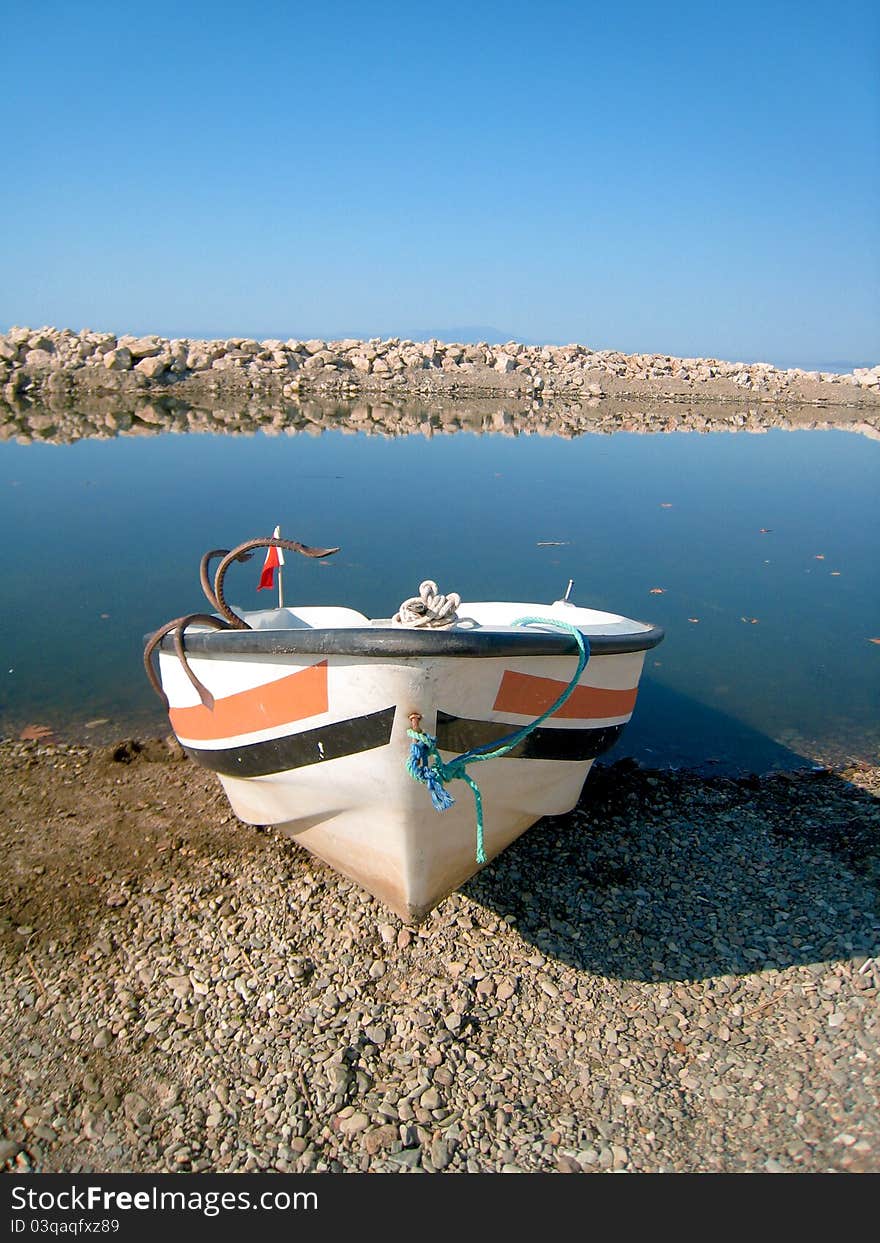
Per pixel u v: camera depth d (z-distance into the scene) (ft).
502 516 44.65
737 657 27.91
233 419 75.56
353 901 14.90
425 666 11.77
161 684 16.52
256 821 15.88
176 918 14.37
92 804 17.93
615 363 126.62
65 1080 11.42
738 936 14.43
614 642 13.93
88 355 95.76
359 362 105.70
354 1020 12.41
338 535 39.96
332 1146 10.69
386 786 12.62
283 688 12.95
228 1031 12.17
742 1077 11.66
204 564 15.19
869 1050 11.96
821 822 18.11
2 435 63.77
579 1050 12.10
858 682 26.18
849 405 123.03
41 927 14.12
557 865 16.21
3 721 21.80
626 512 46.91
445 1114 11.09
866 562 38.75
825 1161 10.41
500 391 108.06
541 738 13.87
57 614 29.17
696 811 18.47
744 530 43.93
